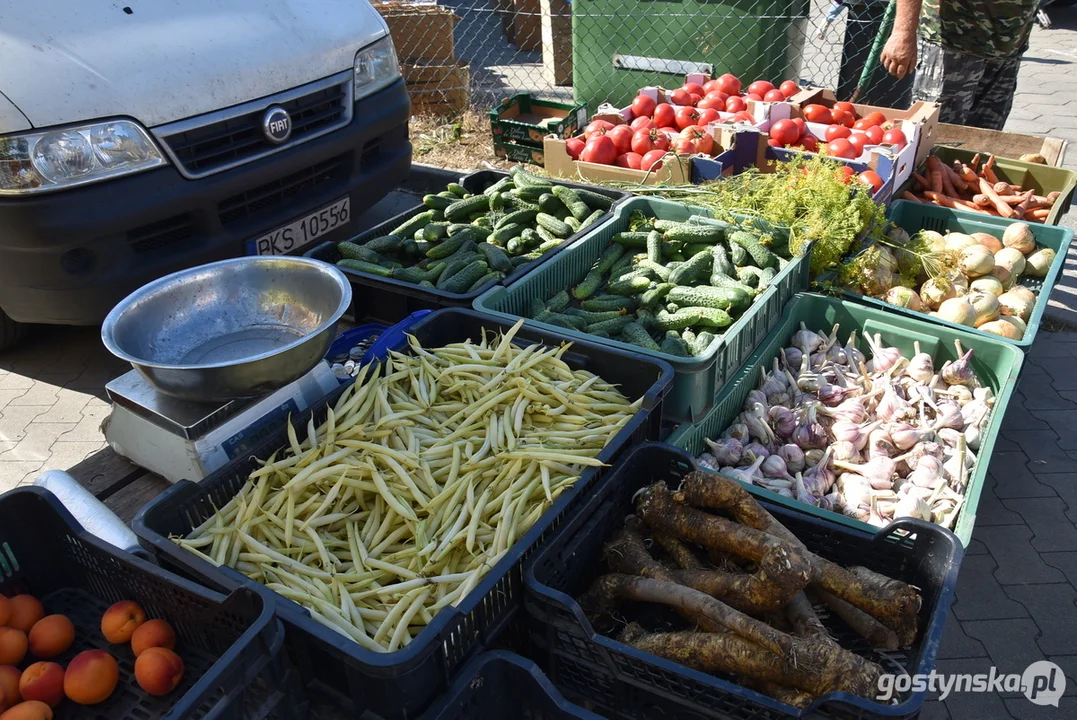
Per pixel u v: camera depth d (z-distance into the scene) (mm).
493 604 1830
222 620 1786
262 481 2125
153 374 2090
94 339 4496
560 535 1980
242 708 1553
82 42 3295
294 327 2588
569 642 1854
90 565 2039
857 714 1539
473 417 2328
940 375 3205
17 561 2047
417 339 2766
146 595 1943
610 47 6930
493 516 2047
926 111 4930
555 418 2398
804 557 1811
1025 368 4320
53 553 2096
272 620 1579
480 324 2891
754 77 6633
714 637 1757
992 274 3893
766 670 1677
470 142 7289
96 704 1836
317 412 2359
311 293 2564
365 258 3566
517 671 1715
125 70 3316
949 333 3252
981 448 2711
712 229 3674
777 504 2352
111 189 3256
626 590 1975
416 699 1650
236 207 3738
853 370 3326
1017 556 3139
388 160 4566
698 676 1663
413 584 1862
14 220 3115
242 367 2098
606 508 2188
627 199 4031
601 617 2027
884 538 2066
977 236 4160
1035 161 4926
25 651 1917
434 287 3363
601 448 2307
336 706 1749
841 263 3748
